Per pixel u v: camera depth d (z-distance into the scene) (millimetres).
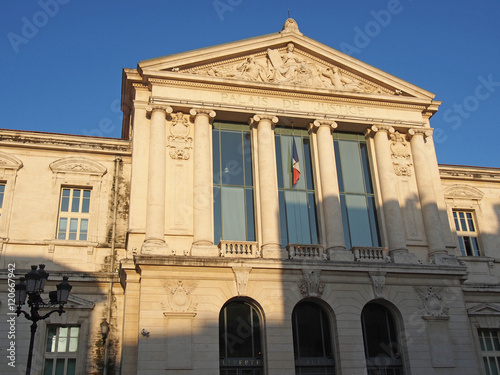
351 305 23219
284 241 24906
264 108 26219
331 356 22922
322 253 24219
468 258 28344
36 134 25375
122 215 25094
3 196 24500
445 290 24547
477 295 26969
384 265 23906
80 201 25266
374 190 26922
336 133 27844
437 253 25344
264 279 22719
